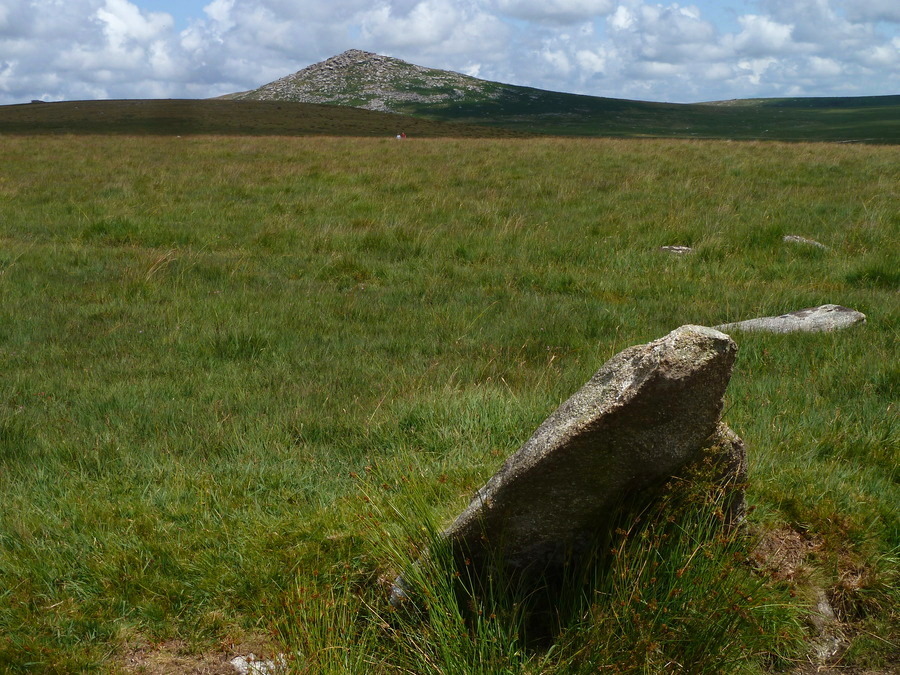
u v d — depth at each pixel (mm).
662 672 3061
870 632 3594
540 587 3537
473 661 3086
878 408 5777
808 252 12195
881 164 23078
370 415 5656
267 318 8586
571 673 3066
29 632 3459
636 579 3197
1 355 7250
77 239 13359
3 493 4539
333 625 3328
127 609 3617
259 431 5383
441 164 23922
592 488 3193
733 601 3152
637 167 22859
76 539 4047
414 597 3445
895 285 10430
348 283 10773
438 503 4277
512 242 13016
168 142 33344
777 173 21344
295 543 4008
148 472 4809
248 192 18266
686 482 3264
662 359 2881
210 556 3904
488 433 5316
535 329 8172
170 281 10320
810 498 4266
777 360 7020
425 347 7633
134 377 6719
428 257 12234
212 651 3420
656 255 12211
